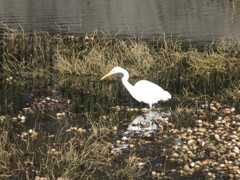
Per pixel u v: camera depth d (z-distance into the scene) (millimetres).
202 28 28859
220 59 20500
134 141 12188
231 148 11383
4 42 25531
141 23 31703
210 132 12586
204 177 9992
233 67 19938
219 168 10352
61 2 44688
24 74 20312
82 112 14883
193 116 14086
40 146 12031
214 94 16344
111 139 12398
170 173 10250
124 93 17156
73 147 11797
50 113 14828
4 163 11016
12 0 46906
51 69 21172
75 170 10602
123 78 15195
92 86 18250
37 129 13328
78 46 24750
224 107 14844
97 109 15172
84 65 20484
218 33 26922
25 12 38500
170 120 13844
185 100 15930
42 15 36531
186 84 18016
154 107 15258
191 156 11062
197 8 37906
